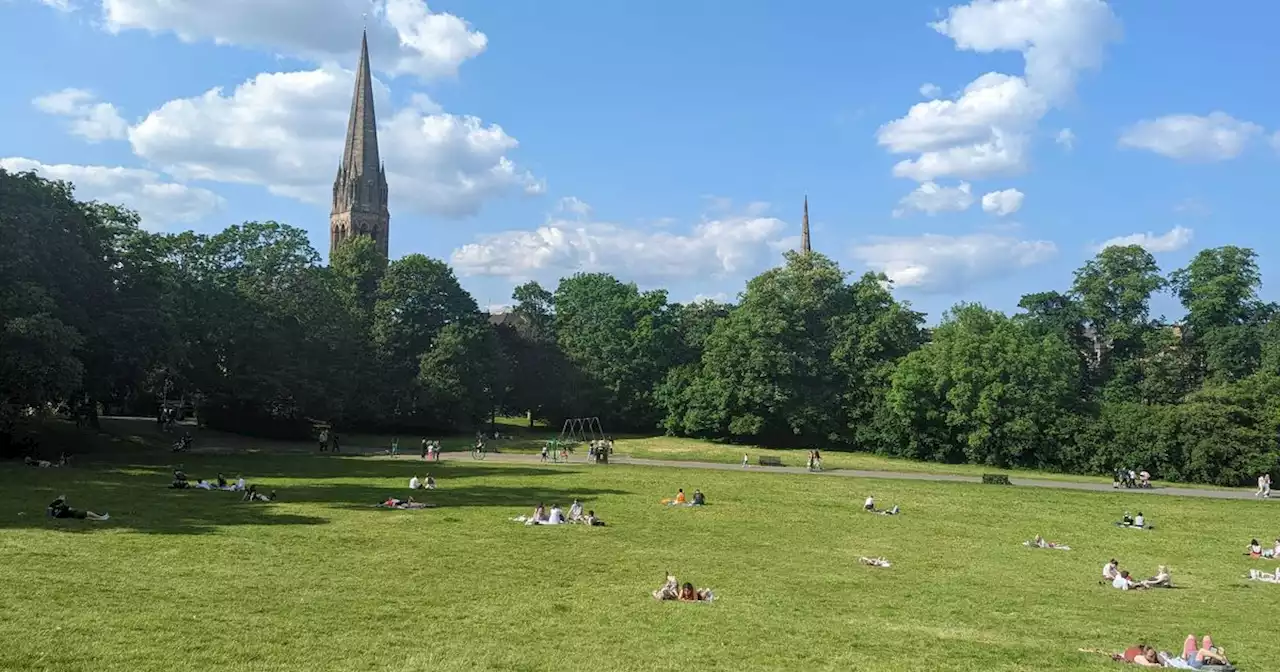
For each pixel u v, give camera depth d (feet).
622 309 413.39
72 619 62.34
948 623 79.51
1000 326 320.91
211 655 55.88
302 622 66.44
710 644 67.05
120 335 218.38
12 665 50.70
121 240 233.96
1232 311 361.51
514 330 417.90
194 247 297.74
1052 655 68.80
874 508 168.76
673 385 388.57
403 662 57.31
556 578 91.91
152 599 70.59
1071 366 321.32
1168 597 97.81
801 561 110.32
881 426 334.44
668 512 153.07
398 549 104.27
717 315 447.42
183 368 272.51
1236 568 120.06
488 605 77.20
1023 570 111.24
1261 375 284.00
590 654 62.18
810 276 369.71
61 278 203.72
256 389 285.84
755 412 352.28
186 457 226.58
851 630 74.49
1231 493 232.73
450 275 378.94
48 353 180.45
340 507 140.87
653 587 89.61
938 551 123.75
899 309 361.71
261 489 162.71
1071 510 179.11
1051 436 294.66
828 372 355.15
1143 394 345.51
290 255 321.93
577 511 137.08
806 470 262.06
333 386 313.32
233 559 91.66
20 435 215.92
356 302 364.38
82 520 113.91
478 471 220.43
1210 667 66.49
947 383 315.17
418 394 347.36
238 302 291.58
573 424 382.83
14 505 123.85
